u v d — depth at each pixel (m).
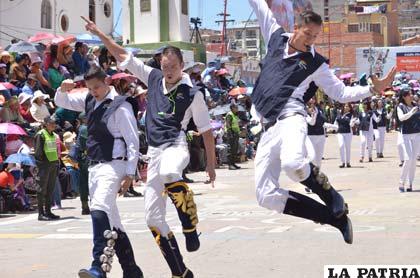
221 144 24.17
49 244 9.48
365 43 81.50
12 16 41.34
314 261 7.62
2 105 15.07
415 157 14.77
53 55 19.45
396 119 15.22
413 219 10.77
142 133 18.05
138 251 8.62
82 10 47.66
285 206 5.66
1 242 9.76
